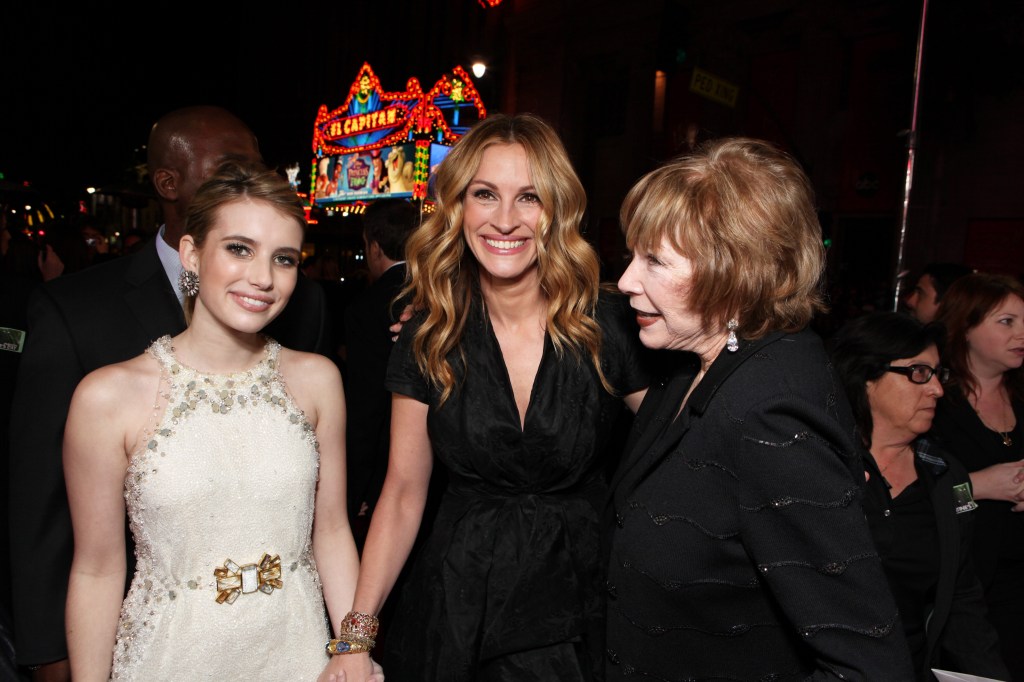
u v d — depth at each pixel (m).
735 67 12.02
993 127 8.93
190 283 1.30
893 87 9.84
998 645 1.67
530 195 1.46
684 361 1.35
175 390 1.24
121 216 19.11
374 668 1.38
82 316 1.42
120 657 1.22
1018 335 2.07
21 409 1.36
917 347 1.59
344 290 5.33
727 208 1.04
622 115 14.09
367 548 1.52
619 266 12.62
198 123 1.57
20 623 1.31
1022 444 2.15
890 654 0.93
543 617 1.44
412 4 20.19
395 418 1.57
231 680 1.24
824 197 10.73
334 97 23.03
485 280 1.55
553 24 14.91
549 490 1.52
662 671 1.18
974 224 9.20
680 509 1.10
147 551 1.24
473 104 11.96
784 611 1.00
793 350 1.07
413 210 2.96
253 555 1.27
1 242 3.32
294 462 1.31
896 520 1.63
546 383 1.49
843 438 0.98
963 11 8.19
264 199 1.21
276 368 1.36
